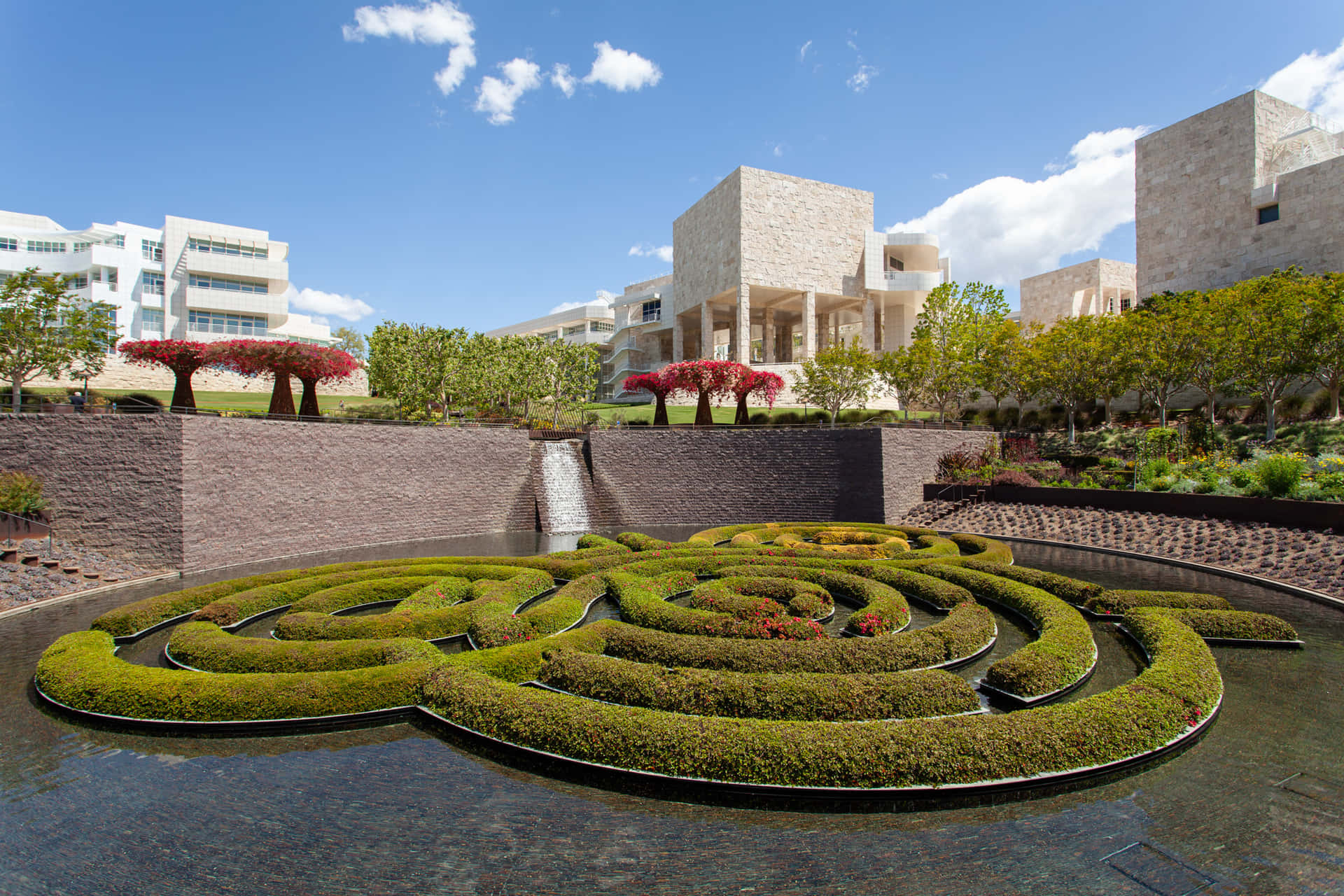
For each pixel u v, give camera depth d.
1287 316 35.56
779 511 34.53
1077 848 7.16
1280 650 13.48
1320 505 20.75
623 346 88.12
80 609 17.33
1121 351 43.53
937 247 72.50
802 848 7.27
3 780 8.85
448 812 8.05
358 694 10.57
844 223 68.88
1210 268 56.62
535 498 34.06
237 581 17.75
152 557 21.59
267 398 52.28
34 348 26.02
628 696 10.34
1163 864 6.84
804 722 9.18
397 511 29.30
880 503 32.66
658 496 34.97
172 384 51.72
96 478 21.83
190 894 6.56
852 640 12.44
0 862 7.10
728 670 11.86
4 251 68.94
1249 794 8.23
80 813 8.05
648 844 7.37
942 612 16.53
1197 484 27.88
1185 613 14.30
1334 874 6.64
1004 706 10.95
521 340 60.38
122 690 10.52
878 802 8.05
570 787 8.60
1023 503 31.38
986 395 65.31
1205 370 41.22
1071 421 48.19
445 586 17.12
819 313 80.88
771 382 42.22
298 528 25.62
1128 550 24.44
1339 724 10.15
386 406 48.09
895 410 61.06
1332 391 38.56
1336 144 55.91
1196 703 9.91
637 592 16.08
